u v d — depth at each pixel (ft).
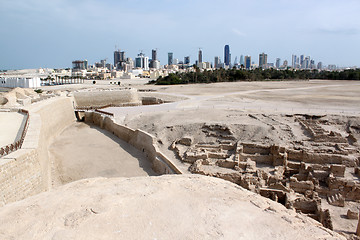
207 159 101.96
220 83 428.15
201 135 127.65
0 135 91.71
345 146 106.63
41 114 134.21
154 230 27.63
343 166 85.46
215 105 194.29
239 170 93.86
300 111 162.71
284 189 78.48
